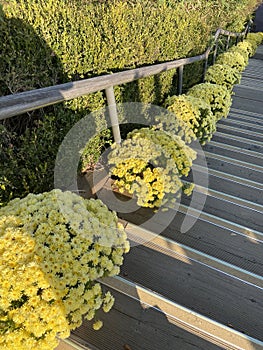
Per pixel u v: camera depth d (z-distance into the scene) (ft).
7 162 4.42
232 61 15.84
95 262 3.32
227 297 4.21
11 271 2.90
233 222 5.75
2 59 4.35
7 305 2.77
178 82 9.75
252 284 4.41
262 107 12.78
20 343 2.71
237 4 20.98
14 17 4.63
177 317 3.82
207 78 12.76
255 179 7.39
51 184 5.10
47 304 2.87
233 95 14.30
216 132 9.98
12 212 3.48
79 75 5.58
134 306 3.93
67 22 5.33
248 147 9.06
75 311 3.10
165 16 8.83
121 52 6.56
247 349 3.53
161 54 8.70
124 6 7.25
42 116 5.02
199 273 4.55
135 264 4.63
